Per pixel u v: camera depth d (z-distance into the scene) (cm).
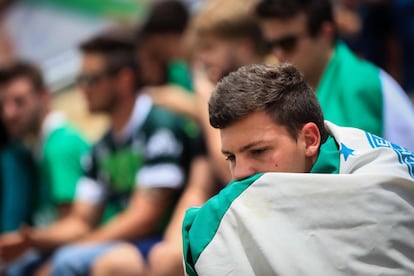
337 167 412
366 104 613
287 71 412
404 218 391
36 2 1697
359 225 388
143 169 854
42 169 995
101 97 895
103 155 908
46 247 916
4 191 1021
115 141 896
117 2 1545
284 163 405
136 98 890
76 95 1484
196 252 400
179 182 844
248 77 407
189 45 802
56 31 1634
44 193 1005
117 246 815
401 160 414
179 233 786
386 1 975
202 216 408
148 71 920
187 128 855
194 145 846
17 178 1016
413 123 618
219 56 744
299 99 409
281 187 395
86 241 860
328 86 624
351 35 960
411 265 388
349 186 391
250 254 391
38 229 983
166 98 871
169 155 847
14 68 1013
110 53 893
